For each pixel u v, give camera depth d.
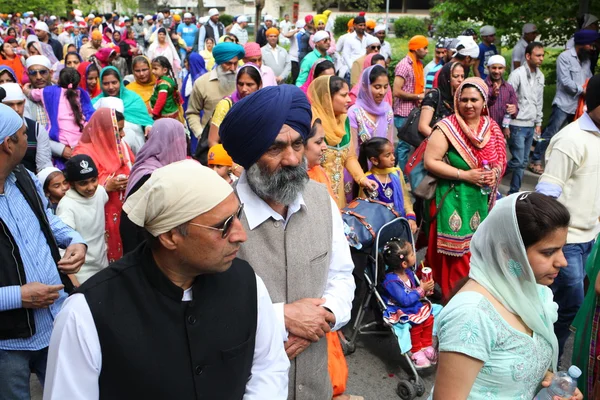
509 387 1.93
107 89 6.27
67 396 1.56
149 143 3.78
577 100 7.72
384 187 4.44
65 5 30.94
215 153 4.12
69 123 5.77
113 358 1.58
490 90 7.00
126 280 1.62
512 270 1.91
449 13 10.99
